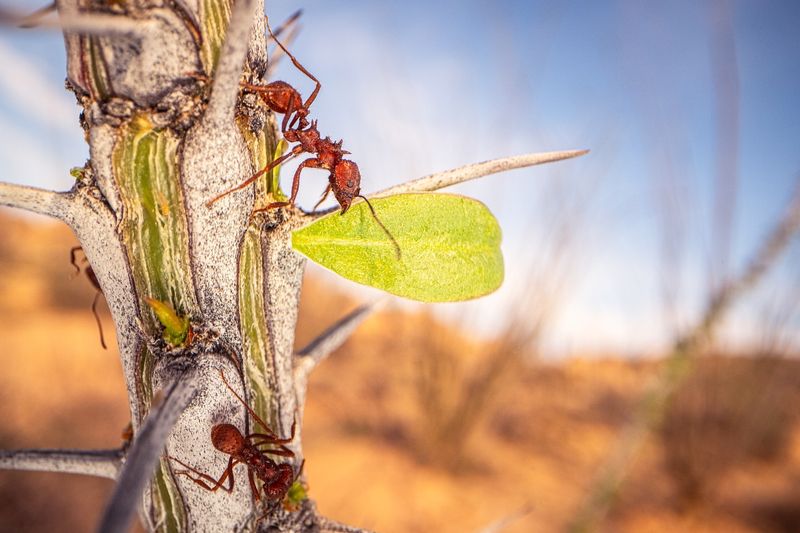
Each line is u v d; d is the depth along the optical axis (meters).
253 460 0.07
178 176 0.06
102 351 0.47
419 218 0.07
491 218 0.07
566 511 0.31
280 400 0.07
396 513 0.28
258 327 0.07
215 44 0.06
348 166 0.08
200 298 0.06
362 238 0.07
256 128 0.06
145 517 0.07
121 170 0.06
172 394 0.05
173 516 0.07
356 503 0.28
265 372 0.07
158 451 0.05
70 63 0.06
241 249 0.06
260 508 0.07
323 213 0.07
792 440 0.43
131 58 0.06
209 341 0.06
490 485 0.32
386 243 0.07
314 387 0.42
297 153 0.08
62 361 0.42
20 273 0.65
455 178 0.07
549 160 0.07
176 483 0.07
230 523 0.07
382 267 0.07
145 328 0.06
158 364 0.06
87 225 0.06
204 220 0.06
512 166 0.07
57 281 0.64
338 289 0.56
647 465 0.38
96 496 0.27
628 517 0.33
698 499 0.35
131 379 0.07
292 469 0.07
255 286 0.07
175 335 0.06
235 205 0.06
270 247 0.07
